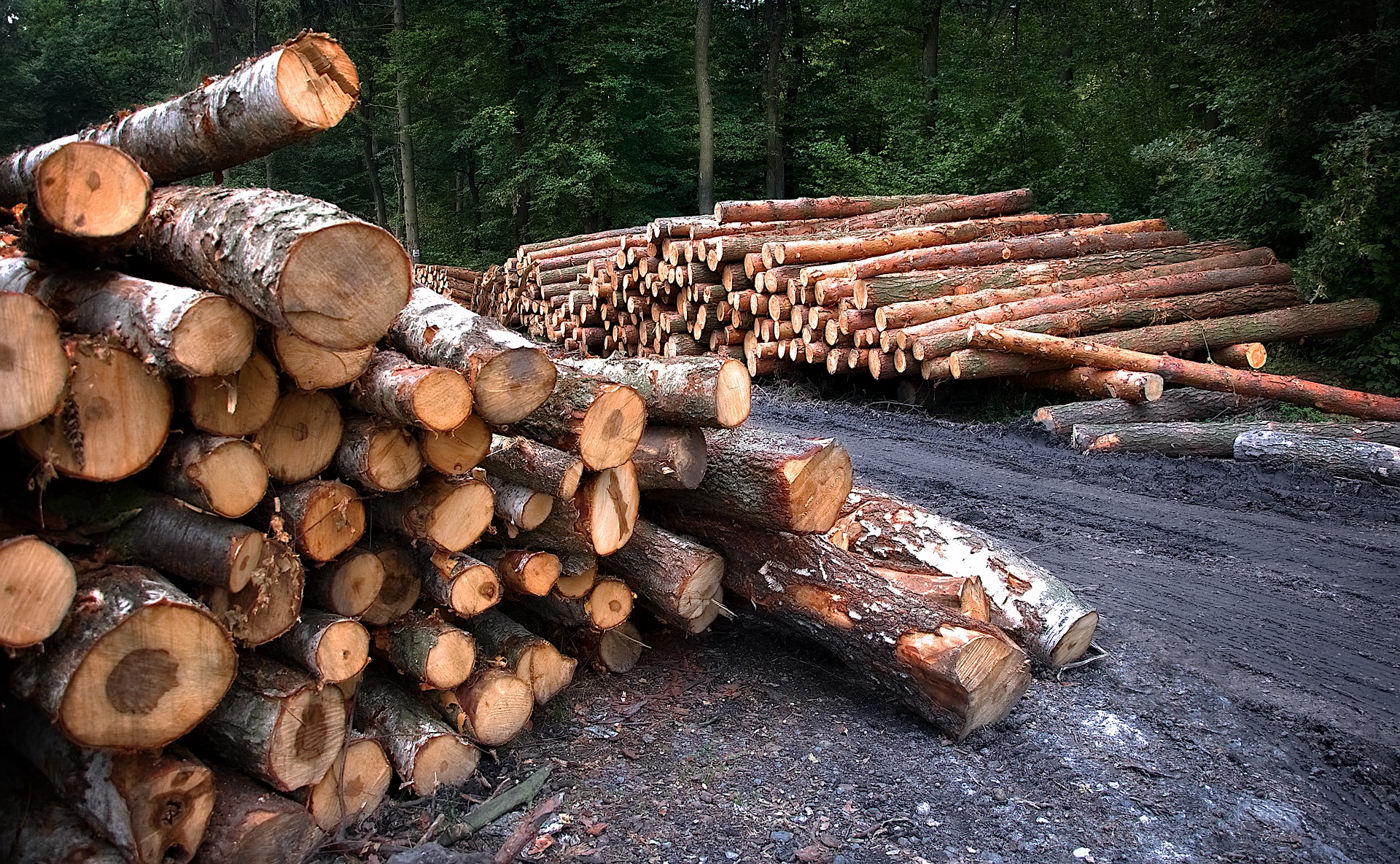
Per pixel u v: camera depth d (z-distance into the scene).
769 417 10.61
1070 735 4.04
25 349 2.31
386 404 3.14
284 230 2.56
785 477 4.00
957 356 9.97
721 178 24.78
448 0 23.20
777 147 23.53
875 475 8.09
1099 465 8.49
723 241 11.75
